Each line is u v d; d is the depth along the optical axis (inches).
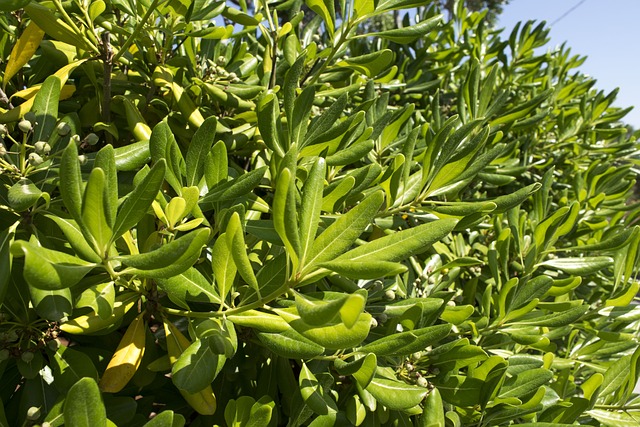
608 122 154.6
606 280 127.7
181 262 41.2
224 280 49.1
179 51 94.4
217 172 56.5
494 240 109.2
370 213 44.5
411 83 140.3
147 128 70.1
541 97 94.3
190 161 56.4
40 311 43.5
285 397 74.1
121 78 82.0
